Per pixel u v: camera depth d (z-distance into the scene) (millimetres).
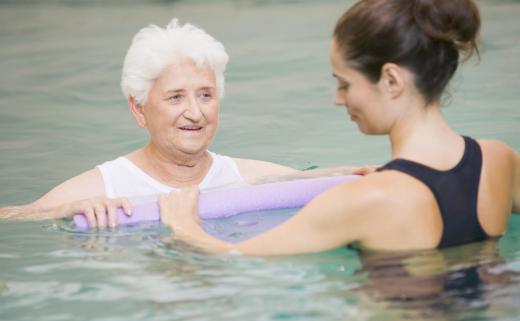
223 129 5426
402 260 2627
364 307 2404
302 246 2703
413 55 2535
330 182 3570
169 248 2982
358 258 2682
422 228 2598
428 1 2531
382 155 4688
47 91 6777
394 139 2686
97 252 3016
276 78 7008
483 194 2691
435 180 2602
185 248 2951
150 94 3506
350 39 2584
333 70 2691
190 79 3471
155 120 3537
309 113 5809
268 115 5777
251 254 2771
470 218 2660
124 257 2941
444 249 2645
